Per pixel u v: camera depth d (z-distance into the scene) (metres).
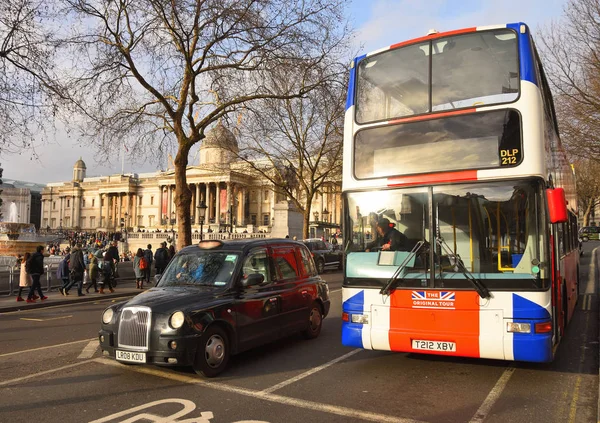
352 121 6.93
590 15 18.33
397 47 6.85
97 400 5.55
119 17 17.77
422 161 6.29
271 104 20.77
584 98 19.77
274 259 8.31
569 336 9.18
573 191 12.62
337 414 5.04
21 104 14.51
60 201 126.56
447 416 4.99
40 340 9.43
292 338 9.08
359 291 6.41
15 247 32.12
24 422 4.88
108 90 18.47
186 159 19.88
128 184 111.31
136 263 20.02
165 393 5.79
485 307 5.68
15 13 13.80
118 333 6.38
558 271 6.93
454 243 5.95
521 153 5.79
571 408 5.21
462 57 6.39
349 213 6.65
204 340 6.34
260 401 5.47
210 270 7.45
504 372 6.63
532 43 6.30
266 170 37.50
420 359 7.36
